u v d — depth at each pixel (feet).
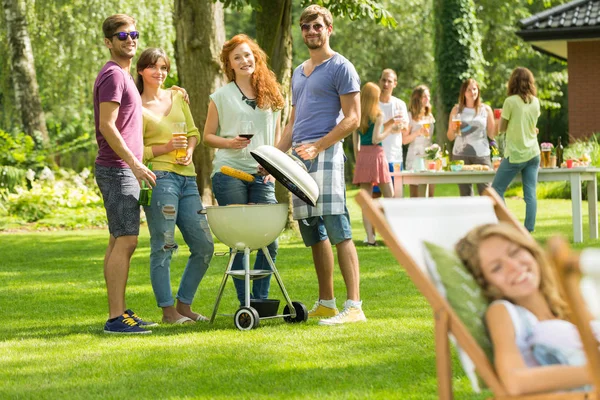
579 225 39.04
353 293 22.68
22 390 16.19
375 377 16.56
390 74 41.81
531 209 38.88
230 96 24.25
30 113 81.15
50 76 91.97
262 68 24.50
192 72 49.60
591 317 10.76
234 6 43.83
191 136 24.53
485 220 13.97
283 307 25.81
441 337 11.91
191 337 21.18
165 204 23.27
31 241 51.08
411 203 13.82
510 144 38.32
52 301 28.04
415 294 26.84
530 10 132.26
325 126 23.17
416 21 127.95
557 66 132.98
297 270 33.22
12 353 19.67
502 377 11.49
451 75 99.14
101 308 26.53
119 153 21.83
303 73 23.76
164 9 89.76
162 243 23.47
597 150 68.44
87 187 73.15
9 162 72.43
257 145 24.34
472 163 44.14
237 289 25.04
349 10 44.70
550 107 130.00
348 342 19.89
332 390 15.70
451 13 99.04
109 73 21.95
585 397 10.78
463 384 16.05
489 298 12.60
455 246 13.19
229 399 15.28
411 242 13.23
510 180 38.78
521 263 12.50
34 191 66.18
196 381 16.62
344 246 22.66
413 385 15.90
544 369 11.42
